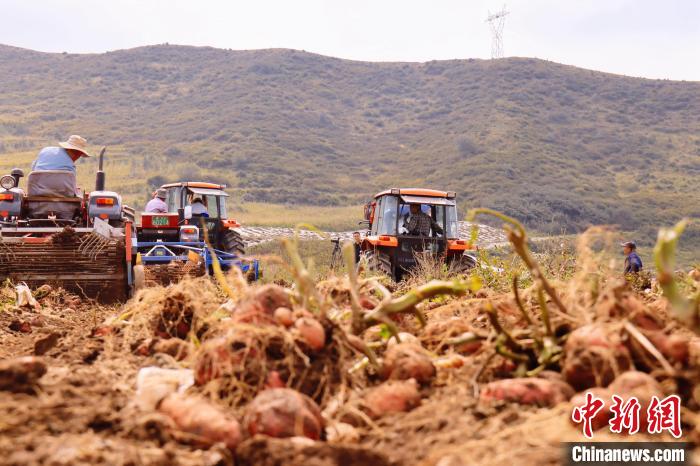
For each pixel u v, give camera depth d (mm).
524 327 6125
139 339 7395
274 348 5492
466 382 5613
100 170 21438
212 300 7496
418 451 4559
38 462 3992
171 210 33344
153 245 21781
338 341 5648
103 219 19922
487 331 6680
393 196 27453
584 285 5793
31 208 19953
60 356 7578
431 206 28547
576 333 5133
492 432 4586
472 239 5695
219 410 4648
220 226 30547
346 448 4320
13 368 5270
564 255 13312
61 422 4602
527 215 188875
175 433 4527
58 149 20562
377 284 6797
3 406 4785
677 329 5875
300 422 4598
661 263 4695
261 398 4707
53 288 16859
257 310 5676
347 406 5215
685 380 4648
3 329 11250
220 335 6156
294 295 6109
